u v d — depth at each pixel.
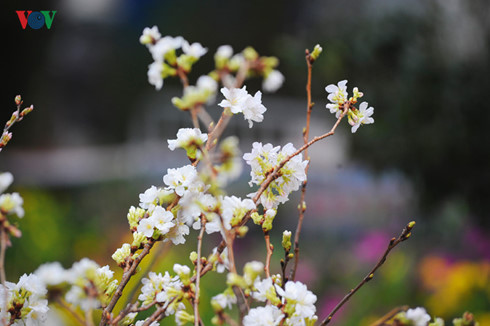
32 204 4.86
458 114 3.74
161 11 15.84
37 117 13.92
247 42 16.20
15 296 0.92
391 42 3.93
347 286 4.36
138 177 8.04
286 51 4.34
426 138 3.75
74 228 5.31
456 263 3.90
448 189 3.93
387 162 4.01
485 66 3.75
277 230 6.41
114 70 15.06
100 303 0.94
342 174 6.40
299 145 8.41
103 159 10.60
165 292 0.96
